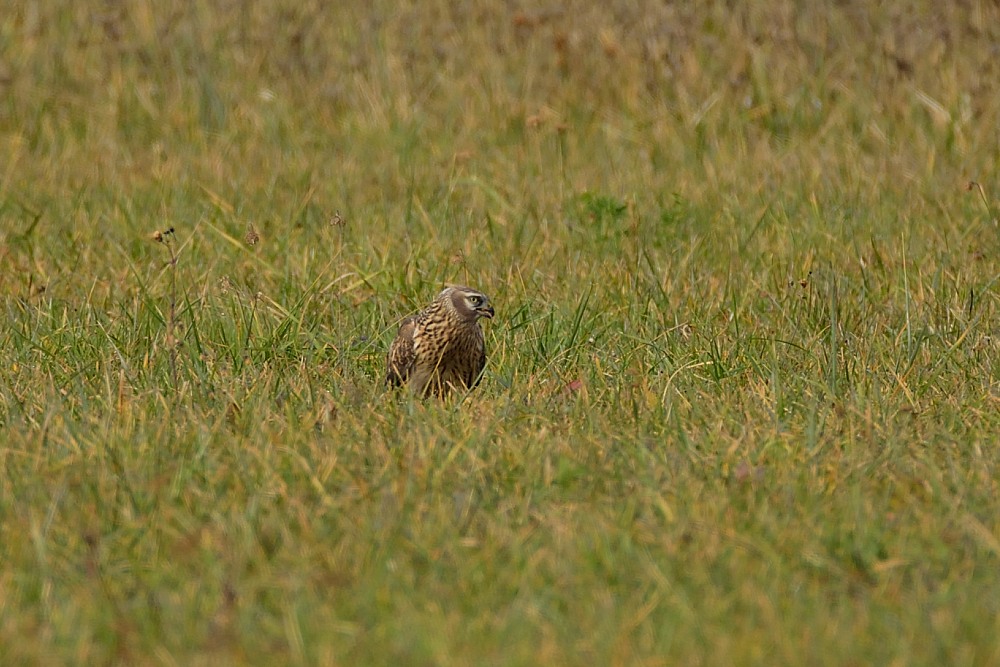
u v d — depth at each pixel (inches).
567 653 587.8
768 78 1679.4
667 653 587.8
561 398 913.5
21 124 1688.0
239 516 706.8
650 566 648.4
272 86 1774.1
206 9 1953.7
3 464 782.5
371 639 599.5
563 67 1745.8
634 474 778.2
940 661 580.7
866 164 1496.1
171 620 615.5
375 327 1092.5
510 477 777.6
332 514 721.0
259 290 1159.6
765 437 831.1
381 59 1812.3
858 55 1711.4
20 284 1225.4
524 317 1095.0
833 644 587.8
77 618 619.2
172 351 947.3
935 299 1127.0
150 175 1533.0
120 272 1230.3
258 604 638.5
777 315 1109.1
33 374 976.3
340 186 1470.2
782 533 689.6
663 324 1093.8
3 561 675.4
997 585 644.1
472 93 1716.3
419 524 705.6
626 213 1358.3
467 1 1923.0
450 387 987.3
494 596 637.9
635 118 1653.5
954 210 1366.9
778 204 1374.3
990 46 1665.8
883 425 864.9
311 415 865.5
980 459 793.6
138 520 710.5
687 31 1769.2
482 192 1453.0
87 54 1844.2
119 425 847.7
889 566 663.1
